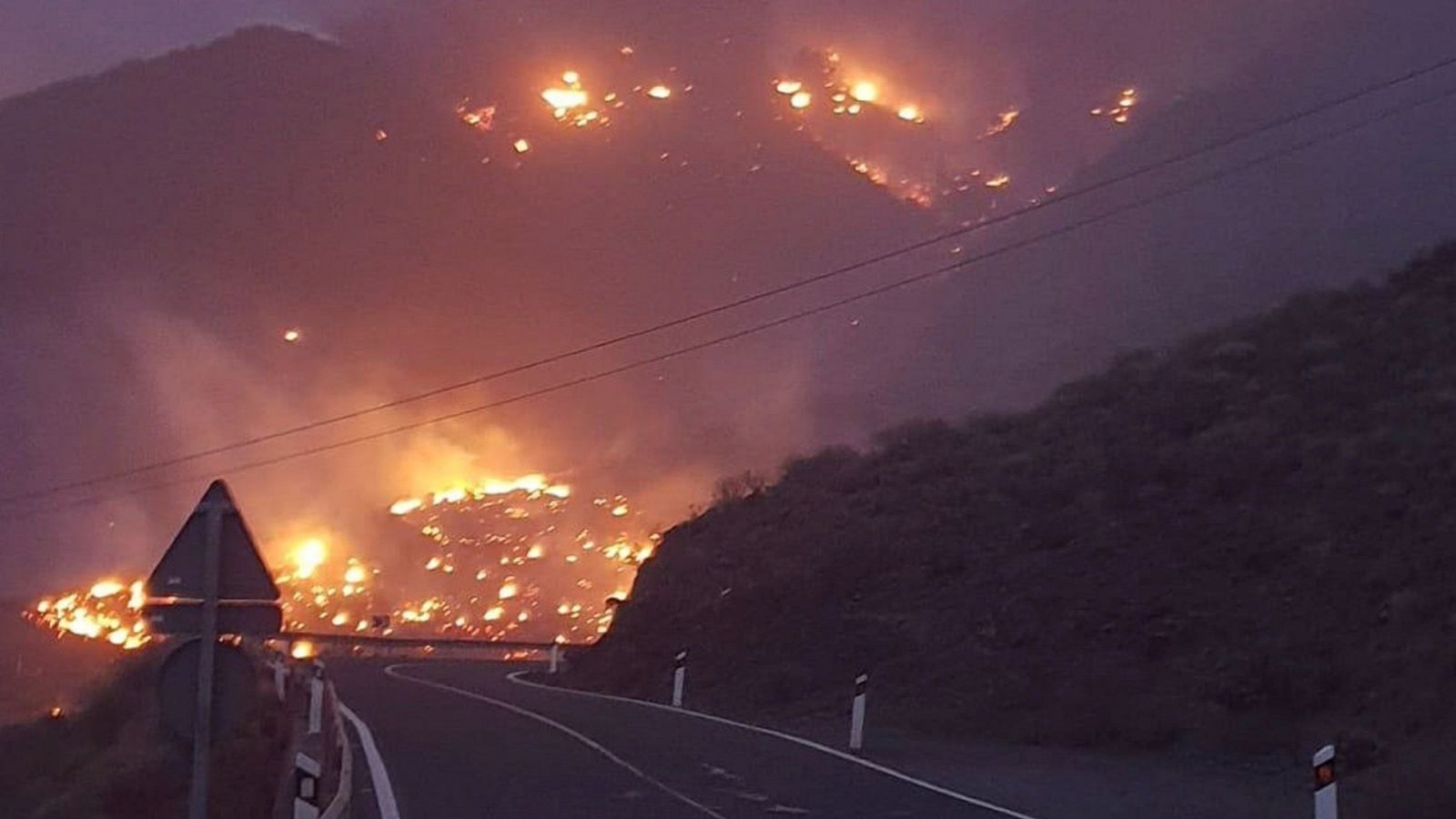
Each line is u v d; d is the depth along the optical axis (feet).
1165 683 88.22
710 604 127.75
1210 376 130.11
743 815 57.98
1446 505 93.15
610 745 81.20
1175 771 73.56
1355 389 116.98
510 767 71.77
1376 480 100.17
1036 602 103.71
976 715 90.94
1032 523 116.06
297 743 62.23
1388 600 85.61
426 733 86.12
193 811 37.93
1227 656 87.56
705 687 113.09
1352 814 60.54
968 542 117.70
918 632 106.52
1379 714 75.72
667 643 126.11
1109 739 83.20
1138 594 99.04
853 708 92.99
